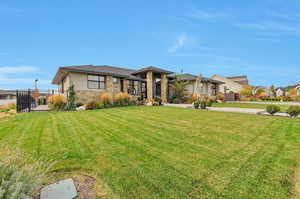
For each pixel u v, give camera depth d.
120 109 12.21
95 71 14.76
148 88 18.80
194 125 6.38
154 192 2.13
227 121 7.26
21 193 1.59
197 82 21.88
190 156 3.31
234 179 2.44
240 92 38.41
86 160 3.10
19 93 11.55
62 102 12.27
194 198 2.01
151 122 6.99
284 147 3.83
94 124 6.55
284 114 10.02
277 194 2.08
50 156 3.26
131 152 3.52
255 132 5.29
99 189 2.22
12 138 4.52
